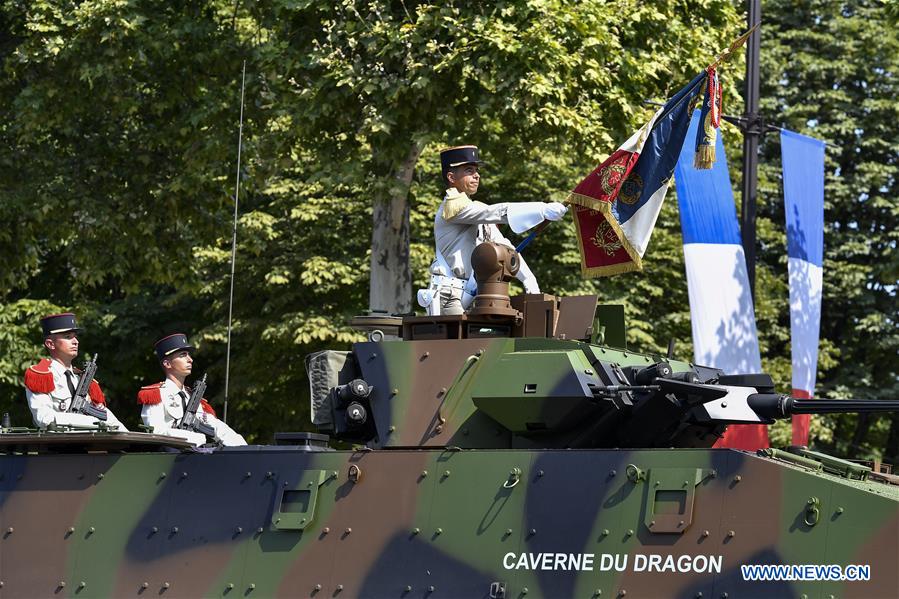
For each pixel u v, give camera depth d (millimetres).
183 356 17844
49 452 14984
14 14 32219
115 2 29297
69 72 31000
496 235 16000
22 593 14289
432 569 12992
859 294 43938
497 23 24797
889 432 46969
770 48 45031
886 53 45312
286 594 13422
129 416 44156
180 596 13781
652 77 28156
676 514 12273
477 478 13102
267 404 38531
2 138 33219
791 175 24438
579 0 26109
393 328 15680
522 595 12617
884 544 11570
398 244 28422
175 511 14094
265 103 30531
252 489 13883
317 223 38188
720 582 12000
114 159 33281
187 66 31562
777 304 43406
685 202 23359
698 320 23172
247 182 32125
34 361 36656
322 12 27016
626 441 14227
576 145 26375
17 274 34906
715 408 14094
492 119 26078
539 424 13914
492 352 14320
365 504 13438
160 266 34062
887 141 45719
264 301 38719
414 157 27531
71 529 14391
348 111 26484
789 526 11906
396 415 14508
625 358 15117
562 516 12680
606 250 17312
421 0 26359
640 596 12234
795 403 13875
